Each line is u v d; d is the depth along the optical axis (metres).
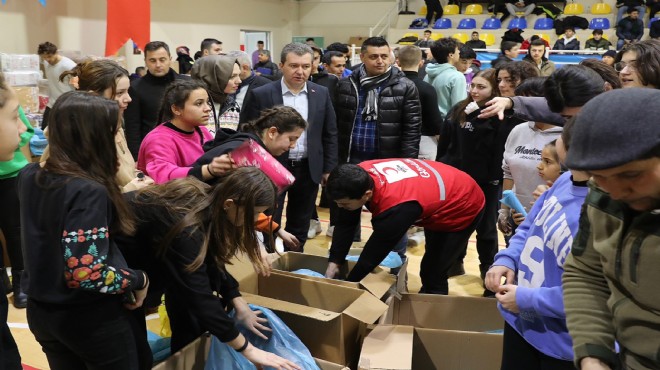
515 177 2.54
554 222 1.33
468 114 2.92
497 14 12.17
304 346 1.82
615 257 0.92
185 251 1.44
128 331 1.44
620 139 0.77
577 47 9.32
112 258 1.35
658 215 0.84
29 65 5.57
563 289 1.09
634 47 2.00
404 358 1.77
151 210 1.45
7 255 2.94
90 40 7.97
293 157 2.99
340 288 2.12
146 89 3.40
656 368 0.89
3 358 1.38
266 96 2.99
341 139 3.53
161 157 2.11
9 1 6.64
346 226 2.34
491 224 3.11
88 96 1.33
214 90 3.18
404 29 12.45
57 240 1.30
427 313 2.30
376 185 2.17
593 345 0.98
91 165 1.33
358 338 2.07
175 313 1.83
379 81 3.35
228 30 11.23
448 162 3.11
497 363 1.98
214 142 2.09
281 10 13.03
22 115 2.68
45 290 1.34
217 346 1.72
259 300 2.01
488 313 2.25
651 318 0.88
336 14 13.35
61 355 1.47
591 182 1.03
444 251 2.50
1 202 2.72
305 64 2.93
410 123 3.36
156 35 9.44
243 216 1.51
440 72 4.16
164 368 1.61
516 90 2.49
